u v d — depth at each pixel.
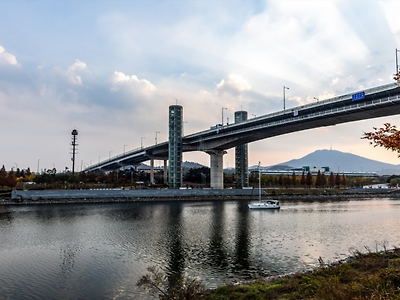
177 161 179.38
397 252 37.28
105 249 52.44
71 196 139.50
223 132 165.25
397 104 94.38
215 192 169.12
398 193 196.00
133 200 146.12
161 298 26.72
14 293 33.41
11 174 155.25
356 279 25.94
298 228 71.56
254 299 24.70
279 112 129.62
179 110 182.00
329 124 126.75
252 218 89.44
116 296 32.22
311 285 25.45
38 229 71.88
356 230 68.69
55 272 40.38
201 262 44.03
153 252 49.97
